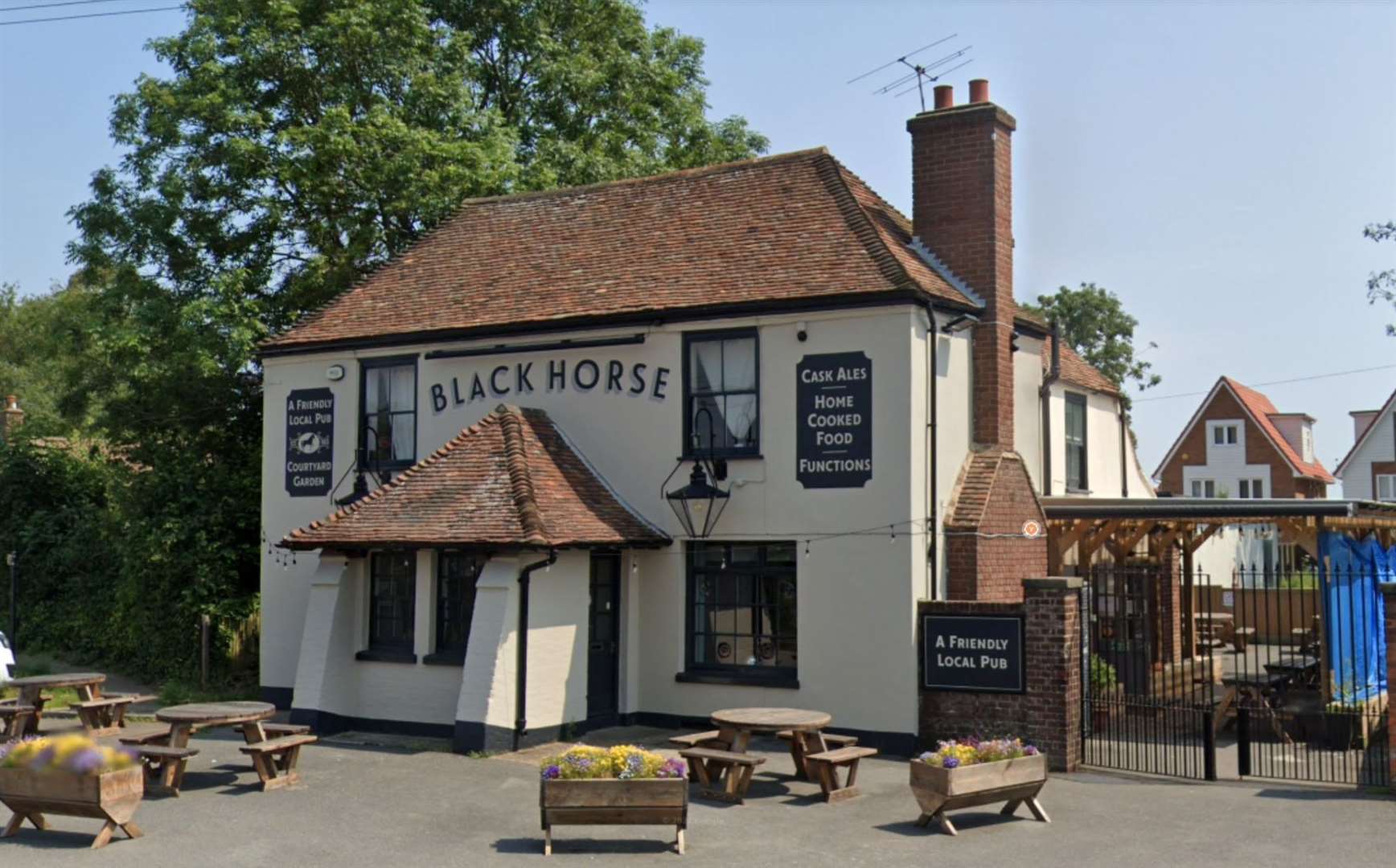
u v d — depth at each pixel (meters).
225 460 23.73
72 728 16.05
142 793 10.98
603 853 10.27
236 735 16.14
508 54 28.69
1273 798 12.30
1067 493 22.56
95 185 23.52
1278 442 51.06
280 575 19.72
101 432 31.39
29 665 23.58
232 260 23.73
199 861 9.98
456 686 15.93
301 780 13.19
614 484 17.03
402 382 19.06
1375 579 16.05
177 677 21.78
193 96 22.98
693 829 11.09
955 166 17.09
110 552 25.19
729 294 16.34
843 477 15.47
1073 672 14.03
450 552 16.36
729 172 18.92
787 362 15.95
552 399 17.64
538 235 19.78
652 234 18.50
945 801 10.77
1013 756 11.20
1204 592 31.28
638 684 16.73
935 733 14.63
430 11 27.11
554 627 15.40
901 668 14.89
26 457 28.47
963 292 16.83
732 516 16.16
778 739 15.32
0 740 14.74
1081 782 13.16
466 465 16.39
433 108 24.70
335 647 16.52
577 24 29.25
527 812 11.74
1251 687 17.16
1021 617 14.15
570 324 17.31
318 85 24.17
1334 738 15.80
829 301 15.54
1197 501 19.00
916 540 15.04
